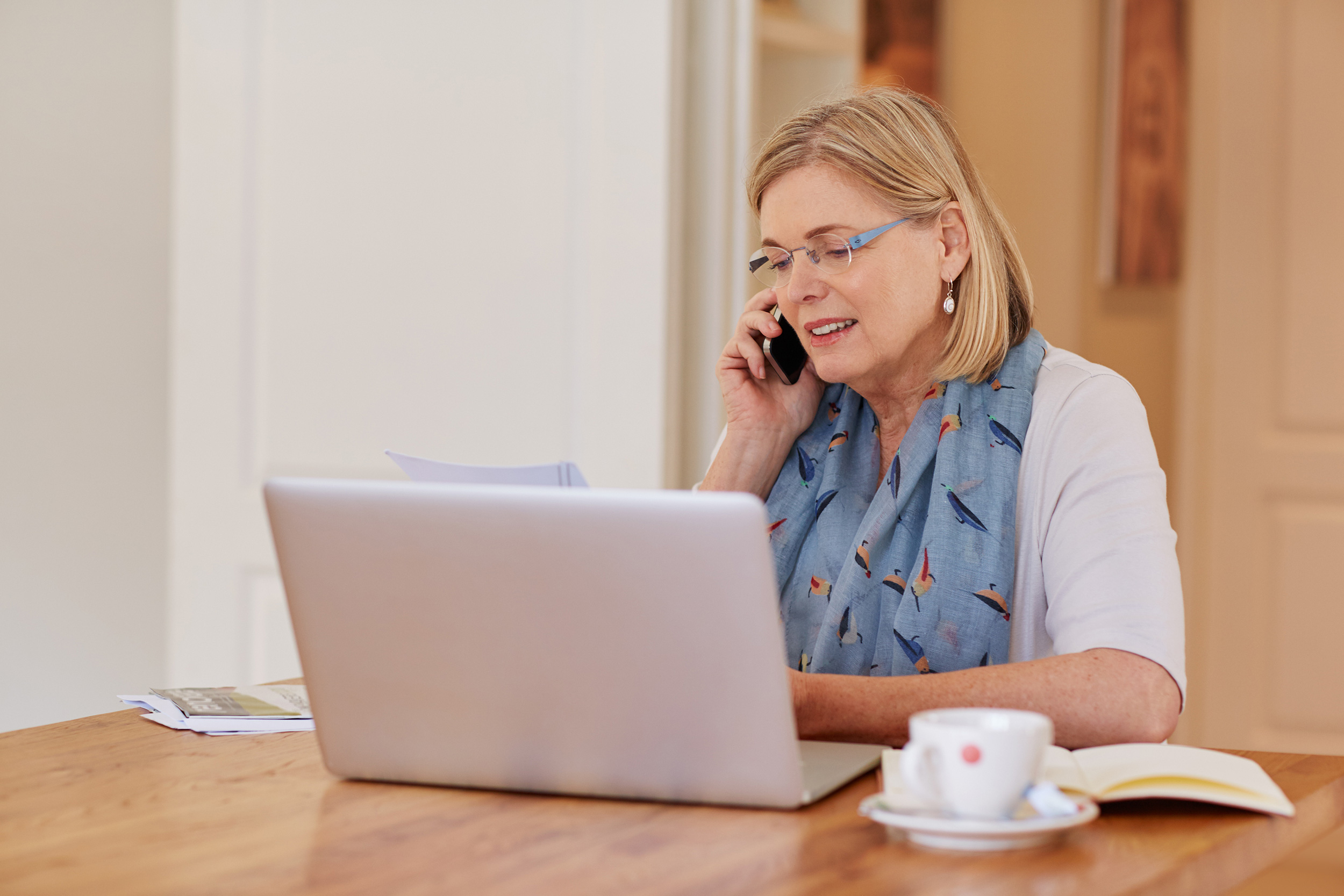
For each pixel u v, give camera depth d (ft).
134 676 9.51
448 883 2.64
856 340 5.11
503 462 8.29
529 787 3.28
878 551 5.15
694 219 8.45
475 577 3.15
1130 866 2.71
